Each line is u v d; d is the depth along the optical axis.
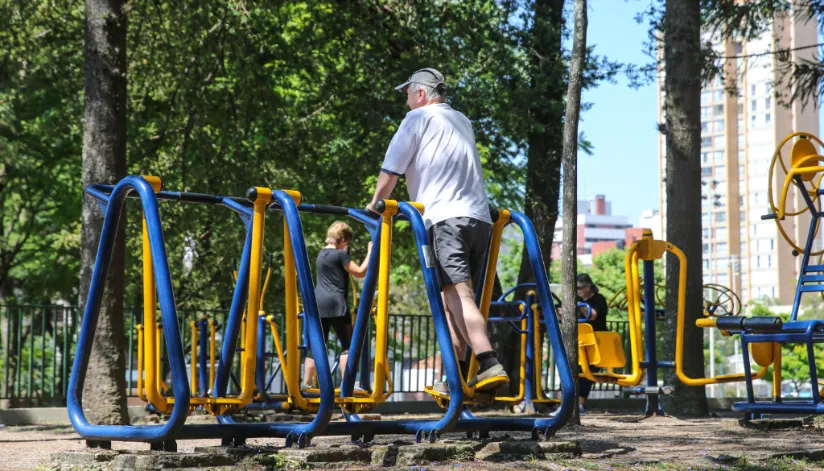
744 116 151.00
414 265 22.16
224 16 13.77
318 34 16.09
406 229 19.61
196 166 15.48
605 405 13.37
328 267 8.88
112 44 8.98
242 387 4.52
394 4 14.26
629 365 14.18
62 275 20.84
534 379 10.65
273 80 16.11
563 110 14.30
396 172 4.72
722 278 150.50
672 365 9.01
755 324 6.94
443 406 4.88
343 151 16.48
